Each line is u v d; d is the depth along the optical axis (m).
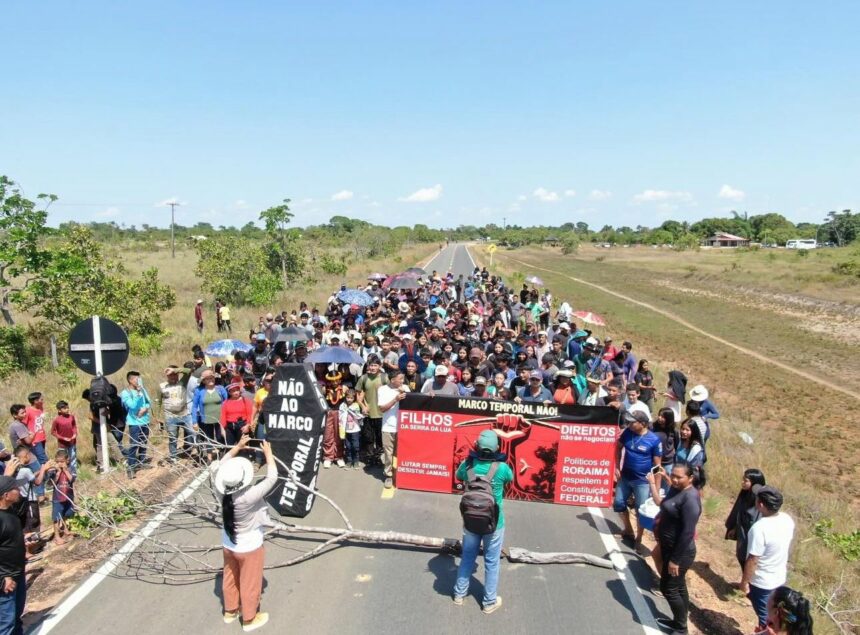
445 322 17.00
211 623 5.82
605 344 13.68
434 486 8.84
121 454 9.88
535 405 8.52
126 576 6.65
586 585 6.64
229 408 9.46
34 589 6.36
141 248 69.19
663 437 8.06
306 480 8.03
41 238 17.67
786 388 21.14
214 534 7.62
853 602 7.00
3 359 15.75
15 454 7.59
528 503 8.71
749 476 6.45
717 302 42.94
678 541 5.64
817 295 42.56
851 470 13.70
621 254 102.62
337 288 36.81
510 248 132.00
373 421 10.09
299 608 6.07
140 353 17.86
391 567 6.91
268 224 35.09
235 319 24.95
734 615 6.28
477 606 6.18
